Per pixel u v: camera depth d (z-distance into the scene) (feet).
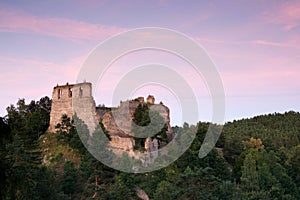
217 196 178.09
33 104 369.50
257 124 652.07
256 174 272.92
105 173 225.97
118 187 202.80
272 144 445.78
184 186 177.47
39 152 259.80
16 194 134.51
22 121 323.78
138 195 218.59
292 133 584.81
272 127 639.35
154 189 219.20
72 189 212.64
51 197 177.47
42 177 180.45
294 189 298.97
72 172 220.84
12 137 249.14
